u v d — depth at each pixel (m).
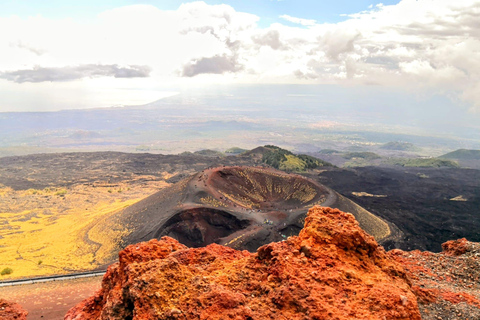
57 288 51.34
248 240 93.69
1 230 116.88
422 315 21.03
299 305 19.17
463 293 24.19
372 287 20.22
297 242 24.06
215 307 19.88
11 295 48.16
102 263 84.00
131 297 22.02
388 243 109.50
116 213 121.00
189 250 27.72
